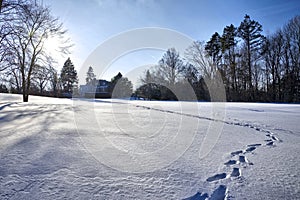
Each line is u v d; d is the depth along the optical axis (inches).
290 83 1138.7
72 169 84.7
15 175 76.7
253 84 1245.7
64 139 134.6
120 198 62.9
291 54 1163.3
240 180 78.7
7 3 387.5
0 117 229.5
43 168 84.4
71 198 62.0
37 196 62.4
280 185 74.4
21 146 115.1
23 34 463.2
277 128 201.8
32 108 349.7
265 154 113.6
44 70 578.6
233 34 1256.2
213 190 70.0
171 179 78.2
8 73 478.6
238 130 189.3
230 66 1228.5
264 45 1219.9
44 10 533.0
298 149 124.8
